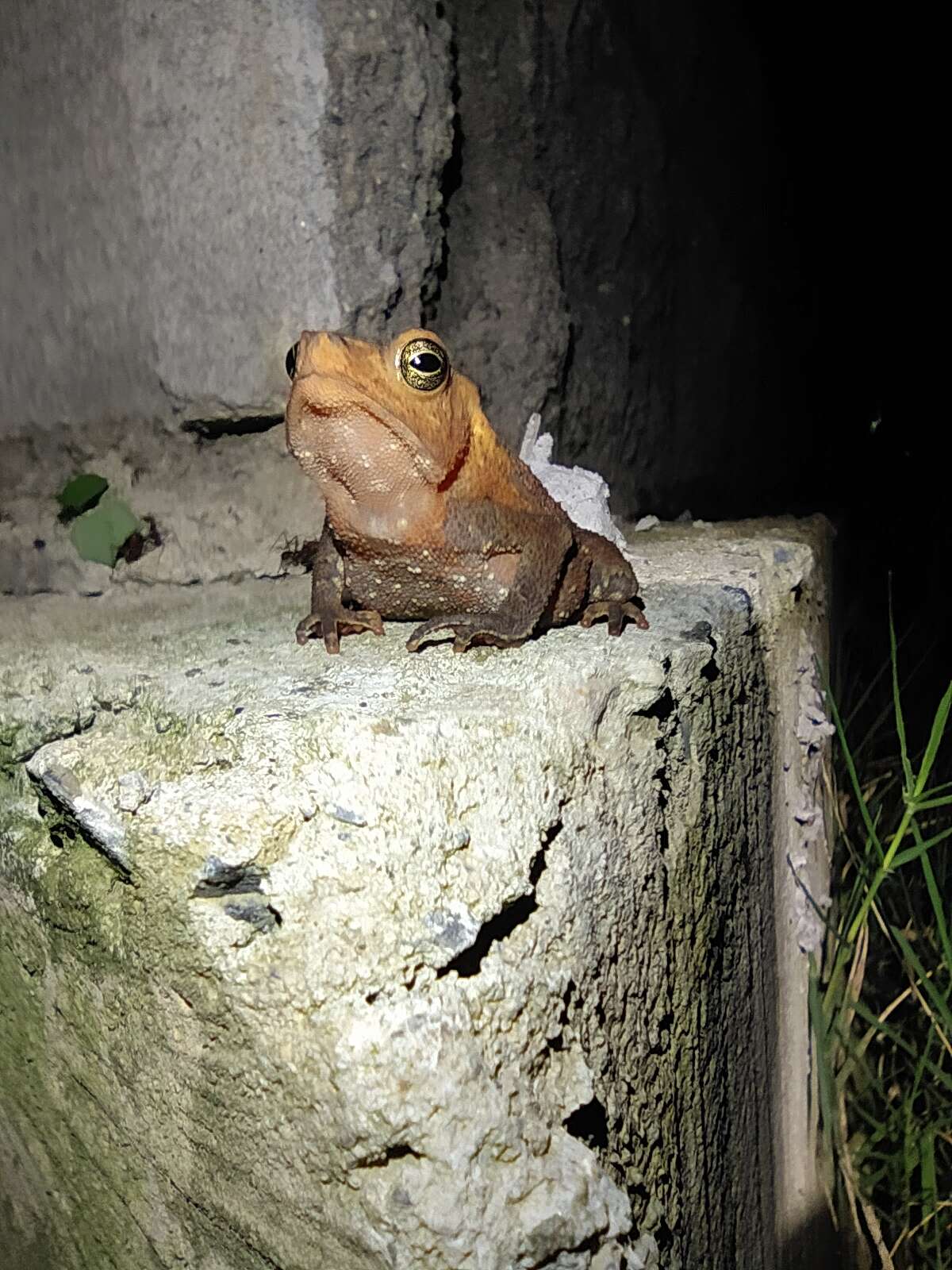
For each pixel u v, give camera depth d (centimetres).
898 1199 23
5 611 19
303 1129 10
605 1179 10
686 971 15
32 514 20
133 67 18
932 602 38
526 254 23
